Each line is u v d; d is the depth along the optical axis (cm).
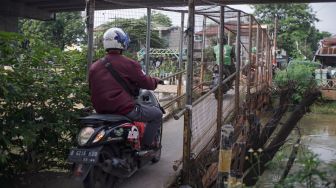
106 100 521
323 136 1778
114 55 535
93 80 532
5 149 523
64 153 589
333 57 3409
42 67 570
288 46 4334
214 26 1241
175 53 1498
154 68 1491
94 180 478
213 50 1265
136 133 522
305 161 375
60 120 553
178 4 1931
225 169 510
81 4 3141
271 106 1627
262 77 1523
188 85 592
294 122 1106
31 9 3244
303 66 2319
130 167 529
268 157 746
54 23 3272
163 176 614
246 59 1334
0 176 560
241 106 1011
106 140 483
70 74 600
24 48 550
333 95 2486
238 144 772
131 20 918
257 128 1032
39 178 604
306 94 1549
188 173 600
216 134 758
